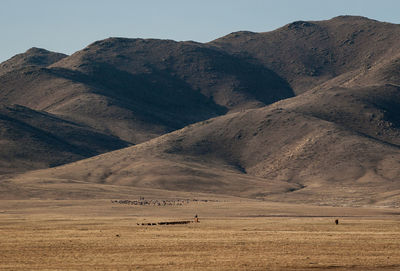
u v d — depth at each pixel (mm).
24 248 112312
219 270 89312
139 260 98062
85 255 103625
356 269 91500
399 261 97500
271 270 90062
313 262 96000
